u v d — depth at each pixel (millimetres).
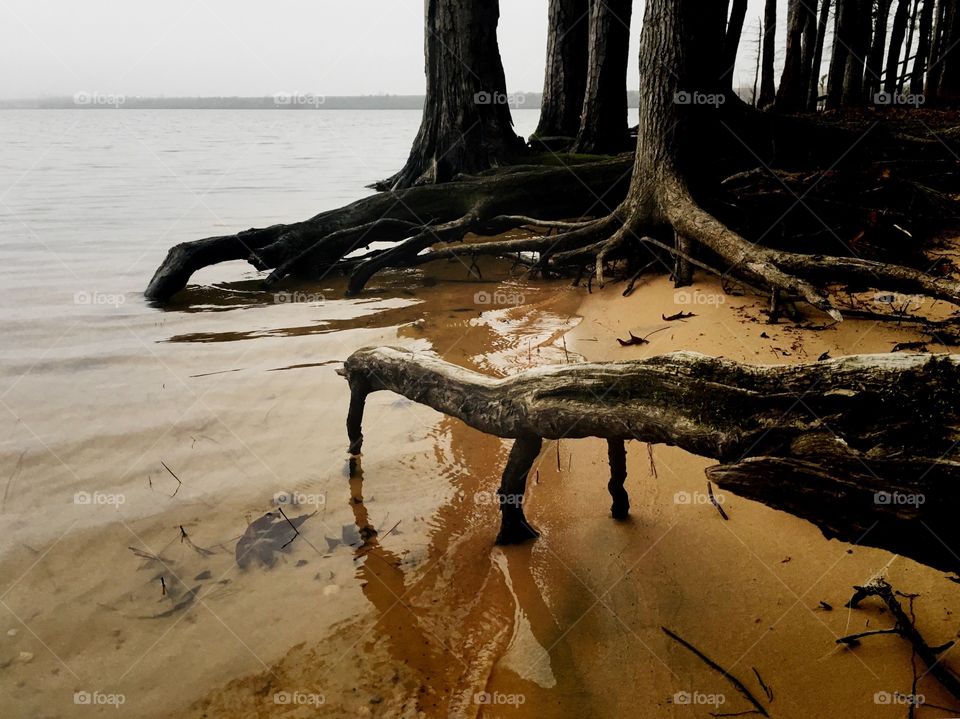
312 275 10305
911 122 13938
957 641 2660
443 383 3658
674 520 3783
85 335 7352
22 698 2789
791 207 8406
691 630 2998
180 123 81438
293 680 2906
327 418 5355
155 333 7473
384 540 3852
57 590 3422
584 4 14891
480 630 3186
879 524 2174
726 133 10891
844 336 5824
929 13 26250
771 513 3682
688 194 7980
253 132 56188
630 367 2832
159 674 2924
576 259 9023
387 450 4855
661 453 4531
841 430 2213
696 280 7891
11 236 12500
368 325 7758
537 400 3080
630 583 3340
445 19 12422
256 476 4500
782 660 2750
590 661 2916
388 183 14930
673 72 7918
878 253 7641
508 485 3586
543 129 15547
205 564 3633
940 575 2992
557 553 3656
